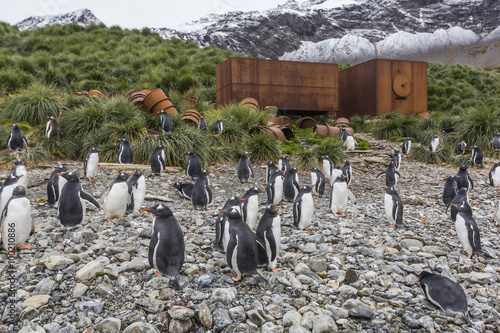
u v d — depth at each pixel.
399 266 4.40
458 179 8.60
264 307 3.44
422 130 16.94
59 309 3.26
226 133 12.30
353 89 22.70
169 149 9.95
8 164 8.78
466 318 3.35
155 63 25.69
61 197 4.71
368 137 17.61
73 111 11.74
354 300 3.51
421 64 21.28
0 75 17.16
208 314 3.26
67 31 31.45
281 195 7.02
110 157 9.98
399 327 3.30
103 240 4.61
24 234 4.11
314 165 10.70
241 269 3.70
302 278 3.93
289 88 19.06
